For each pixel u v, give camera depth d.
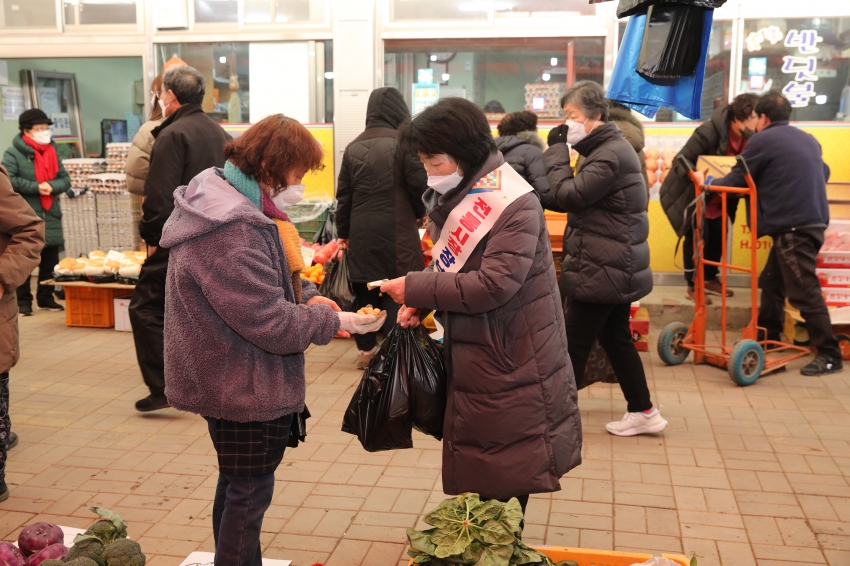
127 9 8.11
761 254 7.49
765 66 7.36
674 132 7.50
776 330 6.38
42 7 8.23
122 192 8.10
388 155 5.38
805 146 5.54
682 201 6.71
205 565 3.08
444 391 2.73
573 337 4.22
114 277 6.99
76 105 9.08
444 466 2.67
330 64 7.89
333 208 7.42
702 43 3.15
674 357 5.95
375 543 3.32
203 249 2.31
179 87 4.62
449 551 2.29
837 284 6.00
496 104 7.77
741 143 6.73
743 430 4.64
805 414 4.91
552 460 2.59
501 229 2.47
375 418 2.72
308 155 2.42
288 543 3.32
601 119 4.04
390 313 5.55
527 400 2.56
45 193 7.52
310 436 4.55
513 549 2.37
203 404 2.41
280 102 8.02
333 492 3.82
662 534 3.40
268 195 2.46
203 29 8.00
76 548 2.36
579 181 3.95
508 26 7.59
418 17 7.68
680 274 7.69
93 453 4.30
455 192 2.52
